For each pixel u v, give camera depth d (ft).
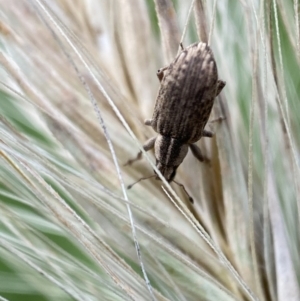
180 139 0.15
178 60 0.15
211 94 0.15
